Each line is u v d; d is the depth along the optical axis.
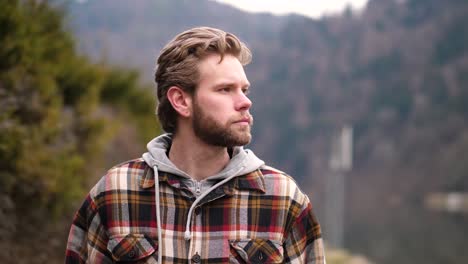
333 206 24.66
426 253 33.34
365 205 77.88
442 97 91.81
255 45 94.88
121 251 1.95
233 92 1.96
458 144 85.00
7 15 4.73
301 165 86.31
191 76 1.96
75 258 2.09
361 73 95.06
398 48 97.88
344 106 90.81
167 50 2.02
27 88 5.02
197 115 1.95
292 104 90.75
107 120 6.63
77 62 6.56
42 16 5.93
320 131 88.25
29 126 4.97
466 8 101.25
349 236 43.31
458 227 54.06
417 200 80.12
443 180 82.31
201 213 1.96
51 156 5.11
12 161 4.51
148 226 1.98
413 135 87.94
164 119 2.07
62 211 5.21
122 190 2.02
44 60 5.78
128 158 8.18
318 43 96.94
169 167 1.99
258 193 2.00
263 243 1.95
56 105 5.39
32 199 4.81
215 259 1.93
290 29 98.00
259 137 89.81
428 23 101.62
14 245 4.52
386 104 91.69
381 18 102.19
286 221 2.01
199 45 1.96
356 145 89.00
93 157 6.38
